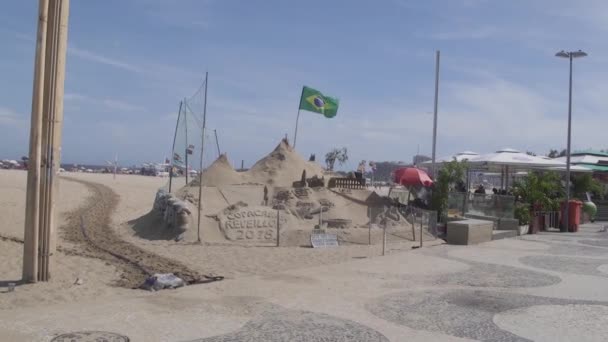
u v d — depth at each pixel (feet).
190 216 53.16
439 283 29.17
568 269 34.94
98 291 26.43
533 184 65.21
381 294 25.98
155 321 19.90
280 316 21.27
